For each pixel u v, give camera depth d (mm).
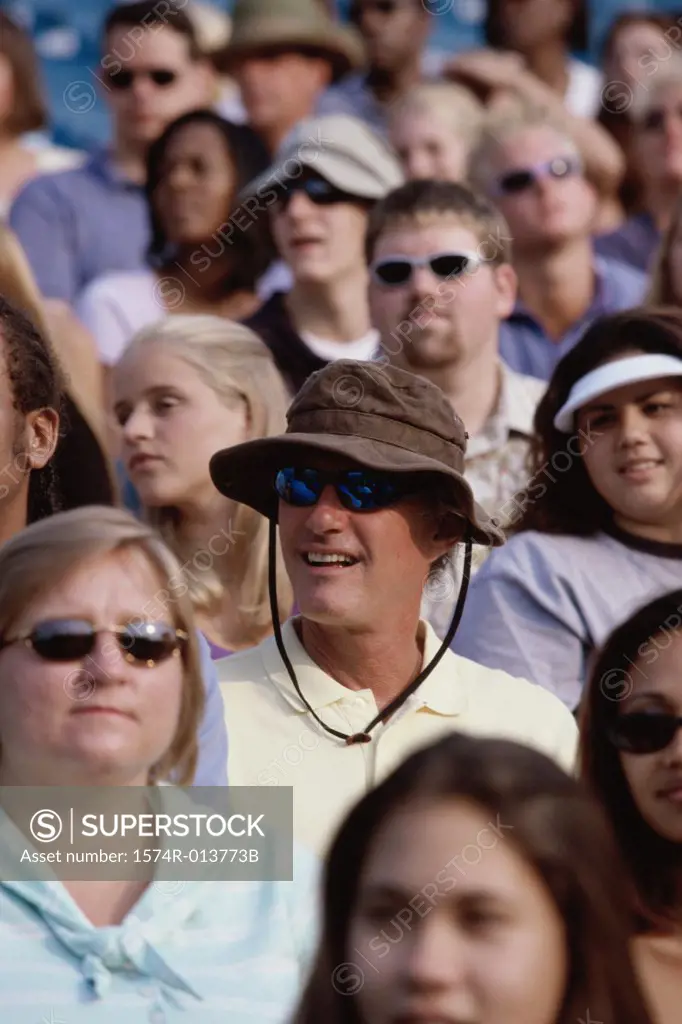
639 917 13320
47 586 12258
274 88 29031
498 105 28250
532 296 24750
